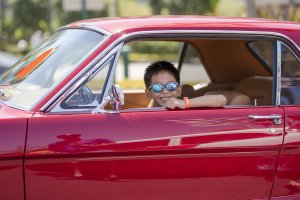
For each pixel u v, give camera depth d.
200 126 4.38
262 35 4.75
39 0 36.22
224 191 4.49
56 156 4.06
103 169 4.18
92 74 4.28
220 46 6.51
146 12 44.28
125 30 4.44
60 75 4.36
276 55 4.79
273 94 4.76
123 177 4.23
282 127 4.58
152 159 4.29
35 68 4.70
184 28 4.55
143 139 4.24
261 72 6.65
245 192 4.55
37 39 33.41
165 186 4.34
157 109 4.38
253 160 4.53
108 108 4.66
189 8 39.47
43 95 4.23
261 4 20.64
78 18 37.38
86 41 4.57
